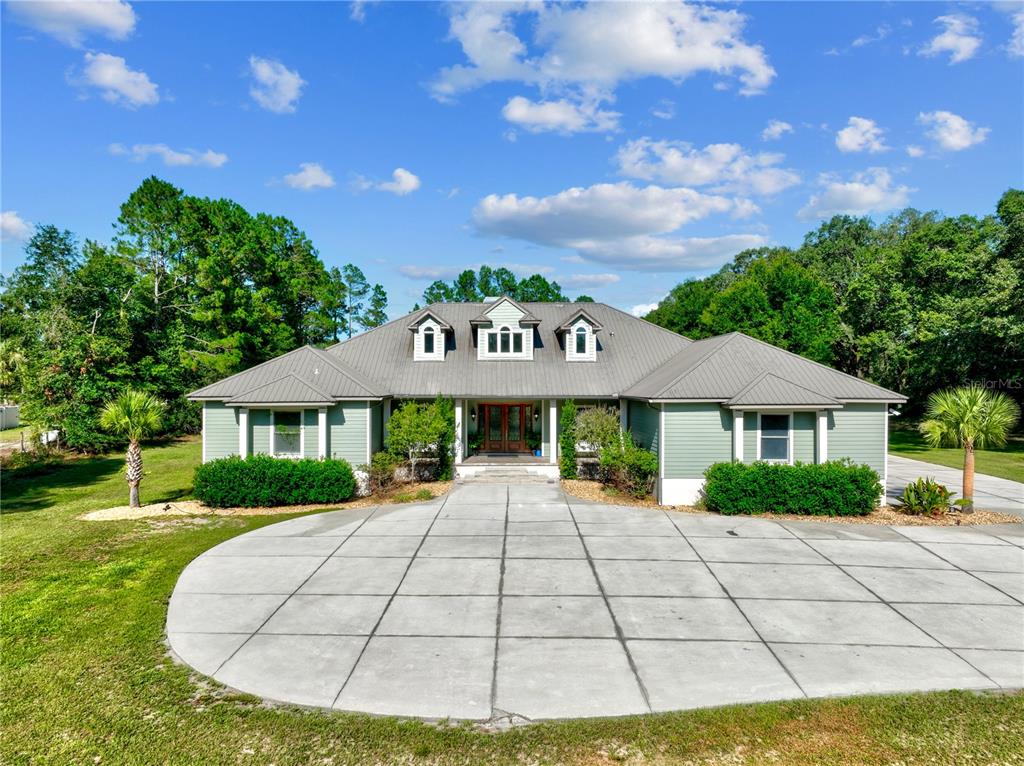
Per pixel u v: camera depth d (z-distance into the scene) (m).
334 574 11.09
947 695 6.88
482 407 24.88
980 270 32.06
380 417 21.50
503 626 8.77
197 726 6.27
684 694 6.90
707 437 17.16
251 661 7.70
